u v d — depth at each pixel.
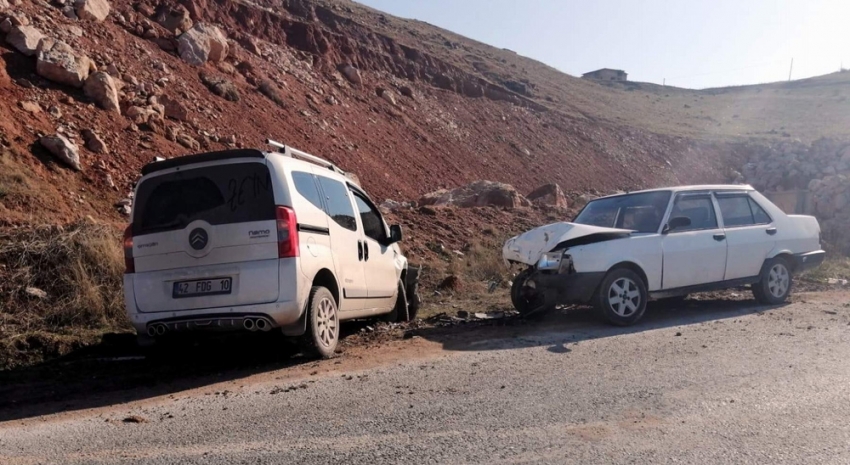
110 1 19.28
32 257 8.30
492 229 16.92
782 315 7.99
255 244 5.83
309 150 20.98
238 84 21.47
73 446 3.96
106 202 11.95
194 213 5.96
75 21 16.95
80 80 14.24
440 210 17.42
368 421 4.18
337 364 5.97
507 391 4.80
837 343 6.27
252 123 19.67
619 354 5.99
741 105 73.75
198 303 5.84
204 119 17.66
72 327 7.57
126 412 4.78
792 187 33.78
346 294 6.91
